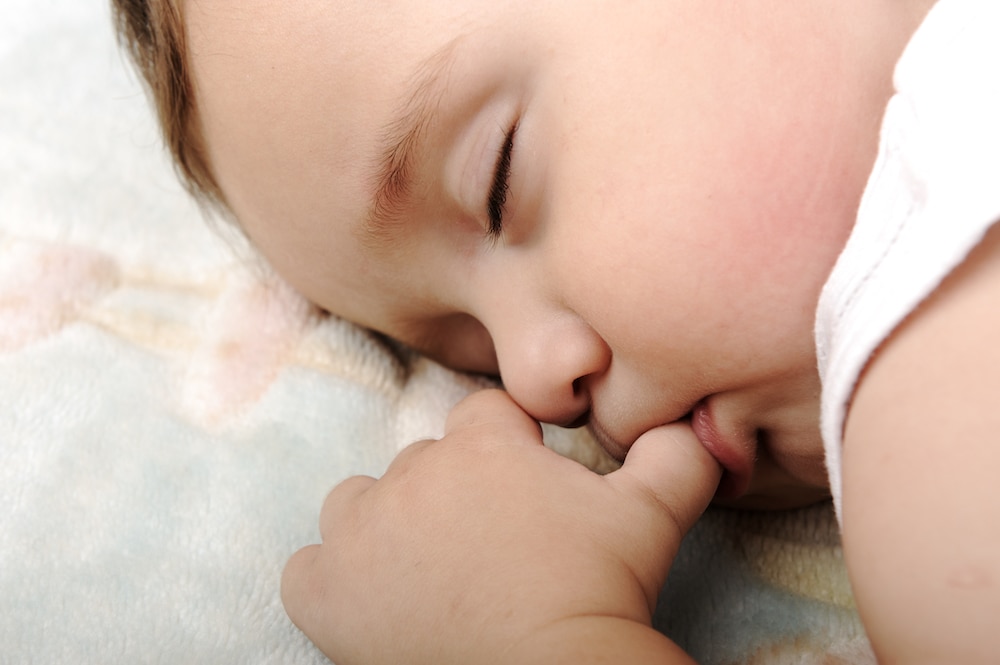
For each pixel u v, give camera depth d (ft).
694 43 0.86
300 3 0.91
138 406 1.06
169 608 0.96
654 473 0.89
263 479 1.02
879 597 0.72
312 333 1.10
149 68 1.03
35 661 0.94
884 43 0.86
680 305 0.86
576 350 0.91
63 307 1.12
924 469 0.71
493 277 0.95
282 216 0.99
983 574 0.70
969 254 0.73
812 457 0.90
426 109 0.90
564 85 0.88
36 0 1.36
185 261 1.16
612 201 0.87
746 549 0.97
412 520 0.89
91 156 1.23
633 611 0.82
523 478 0.89
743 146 0.85
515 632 0.81
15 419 1.05
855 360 0.75
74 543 0.99
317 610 0.90
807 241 0.85
